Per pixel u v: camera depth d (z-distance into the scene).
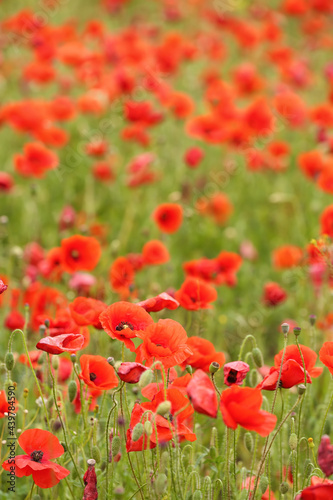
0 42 9.75
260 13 12.40
